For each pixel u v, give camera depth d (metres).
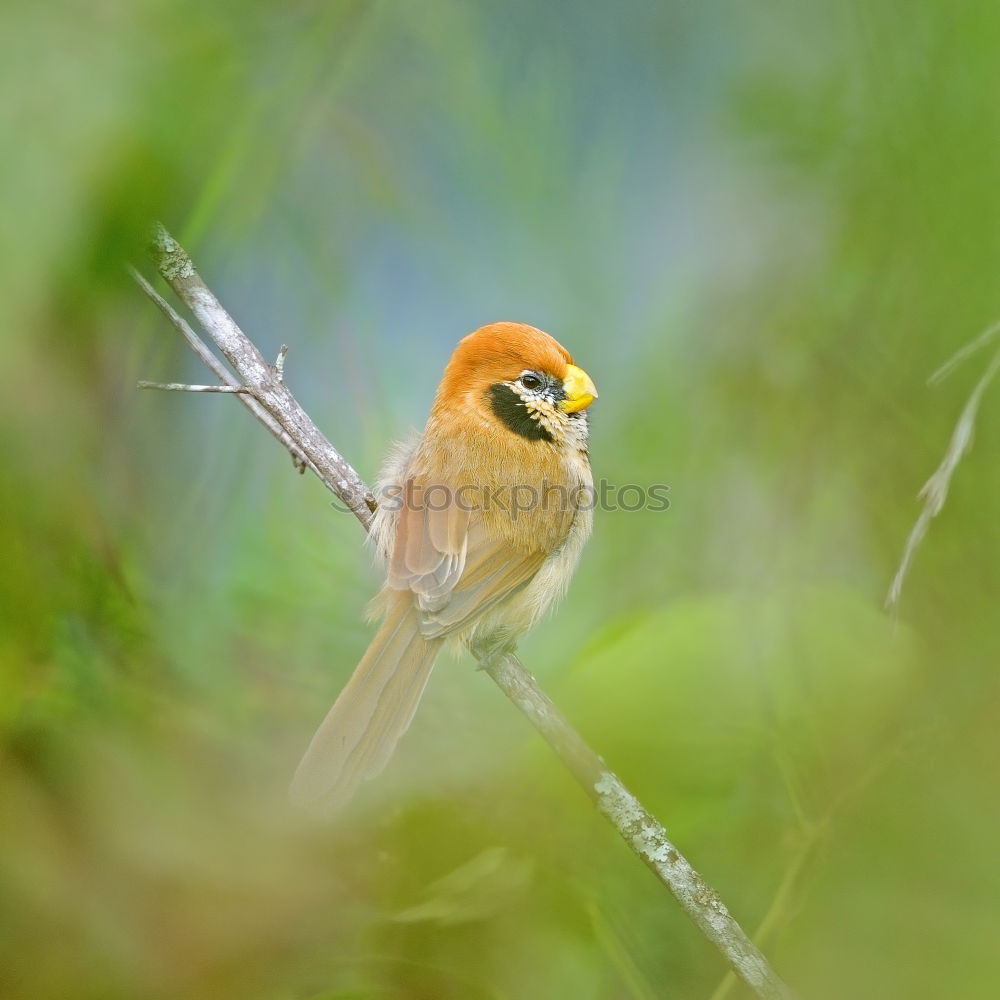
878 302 9.17
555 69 11.62
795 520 9.78
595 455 11.06
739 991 7.74
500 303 11.51
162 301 7.83
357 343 10.89
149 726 8.73
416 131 11.09
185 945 8.38
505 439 9.30
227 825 8.71
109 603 8.53
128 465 8.54
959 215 8.73
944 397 8.96
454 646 8.71
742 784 8.43
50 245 5.64
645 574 10.39
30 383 7.25
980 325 8.73
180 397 9.32
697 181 11.42
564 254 11.56
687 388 10.88
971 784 8.09
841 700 8.42
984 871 7.86
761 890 8.26
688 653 8.56
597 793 7.23
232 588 9.29
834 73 9.66
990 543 8.60
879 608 8.82
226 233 7.86
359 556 9.58
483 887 8.53
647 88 11.73
